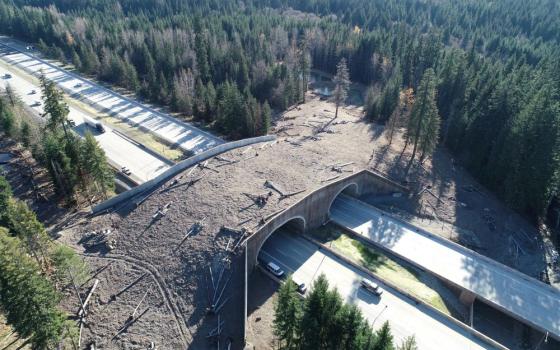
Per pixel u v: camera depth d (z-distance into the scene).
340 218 64.50
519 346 47.28
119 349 38.69
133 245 50.38
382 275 54.09
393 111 82.50
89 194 62.62
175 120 93.12
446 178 74.75
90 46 126.00
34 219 41.03
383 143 81.62
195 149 80.25
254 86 106.38
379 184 70.19
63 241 51.28
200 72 110.50
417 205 68.25
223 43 125.38
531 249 60.53
